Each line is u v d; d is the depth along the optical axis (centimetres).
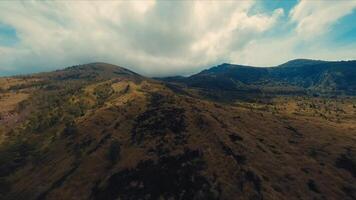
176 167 11562
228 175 11025
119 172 12156
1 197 13250
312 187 11244
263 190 10362
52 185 12912
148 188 10806
